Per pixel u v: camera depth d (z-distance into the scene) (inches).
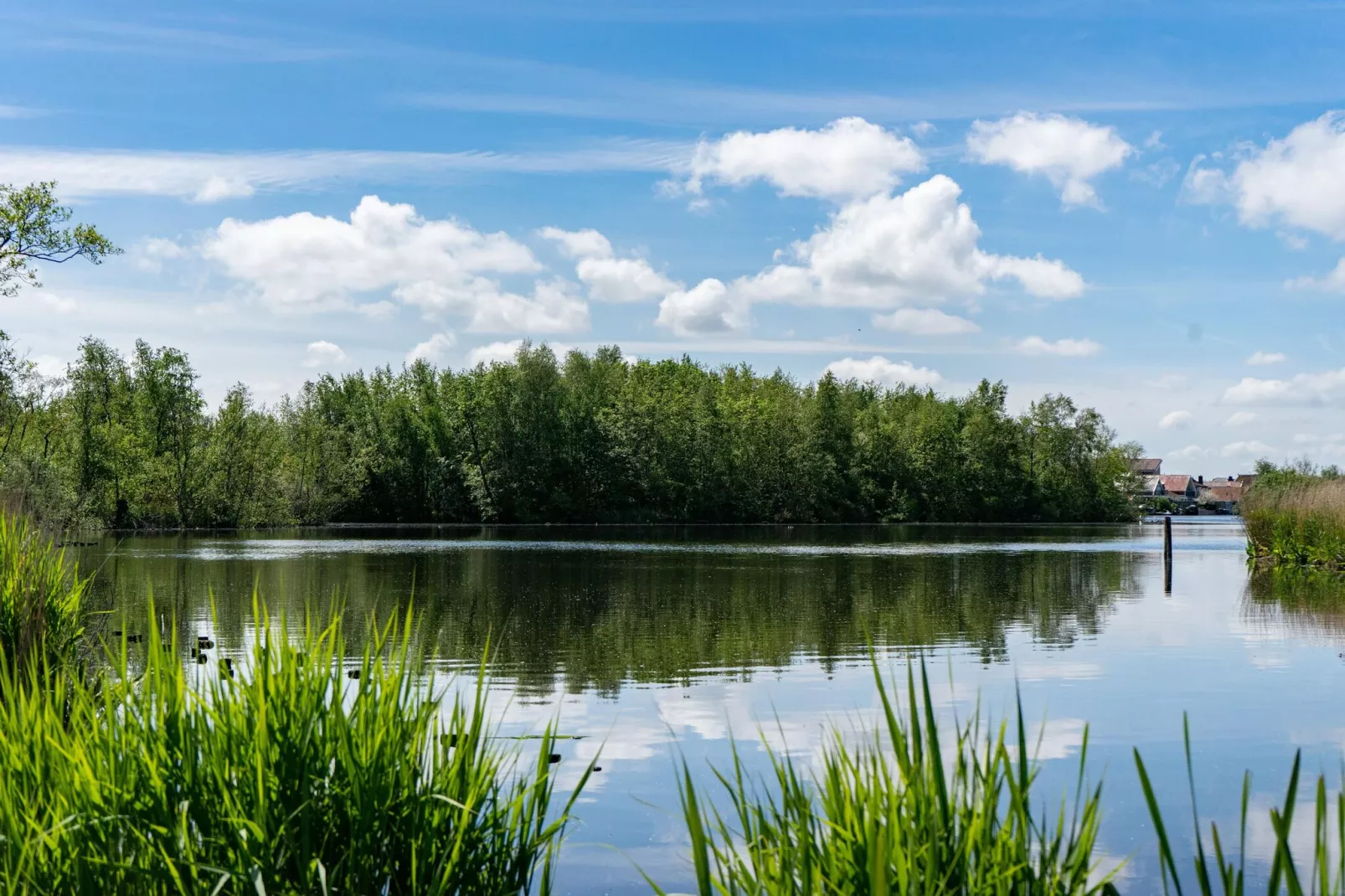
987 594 953.5
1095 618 759.1
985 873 128.3
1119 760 350.9
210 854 148.6
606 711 427.2
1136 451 4143.7
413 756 171.8
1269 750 365.1
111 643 520.1
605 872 248.2
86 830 143.4
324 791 159.3
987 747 143.1
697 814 122.7
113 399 2501.2
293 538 2057.1
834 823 141.6
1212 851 263.1
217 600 837.2
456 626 710.5
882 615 781.9
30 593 359.3
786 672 527.5
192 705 165.8
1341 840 109.7
